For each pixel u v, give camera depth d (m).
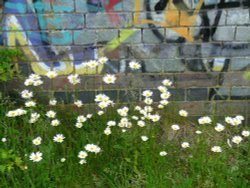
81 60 1.18
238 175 1.03
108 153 1.08
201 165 1.04
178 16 1.14
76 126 1.12
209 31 1.16
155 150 1.08
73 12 1.13
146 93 1.16
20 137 1.12
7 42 1.16
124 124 1.09
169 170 1.04
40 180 1.00
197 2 1.13
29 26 1.14
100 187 1.01
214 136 1.18
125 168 1.03
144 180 1.01
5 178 1.00
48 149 1.03
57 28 1.15
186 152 1.12
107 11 1.13
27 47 1.16
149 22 1.15
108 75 1.14
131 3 1.13
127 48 1.17
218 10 1.14
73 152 1.08
